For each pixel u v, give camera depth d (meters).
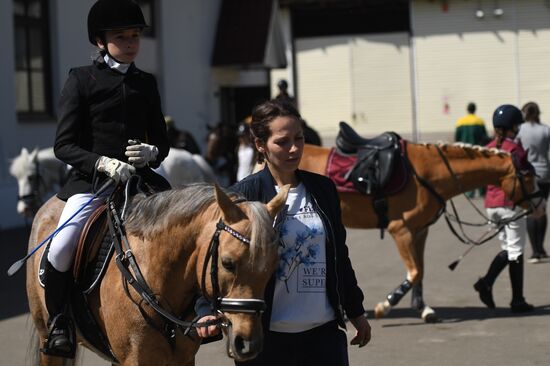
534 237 12.81
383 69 34.53
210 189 4.68
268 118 4.61
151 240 4.76
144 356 4.75
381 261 13.43
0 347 8.69
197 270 4.41
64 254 5.18
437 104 34.03
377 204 9.28
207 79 26.45
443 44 33.72
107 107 5.30
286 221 4.59
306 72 35.28
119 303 4.82
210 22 26.66
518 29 32.88
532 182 9.41
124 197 5.24
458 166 9.41
